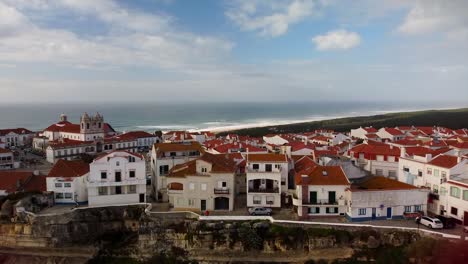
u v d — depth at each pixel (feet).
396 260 215.72
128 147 611.06
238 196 305.32
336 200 256.52
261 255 239.50
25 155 574.56
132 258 253.44
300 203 255.09
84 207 266.36
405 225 237.45
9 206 262.26
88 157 497.46
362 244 229.04
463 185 236.22
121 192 281.33
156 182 312.91
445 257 85.25
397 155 325.42
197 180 271.90
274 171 275.59
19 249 257.75
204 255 245.45
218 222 247.50
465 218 233.96
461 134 584.40
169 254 249.34
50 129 648.38
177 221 254.27
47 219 254.47
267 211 261.85
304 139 580.30
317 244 232.32
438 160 270.67
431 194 260.42
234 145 427.74
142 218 256.11
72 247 257.55
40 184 307.58
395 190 249.75
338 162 298.56
